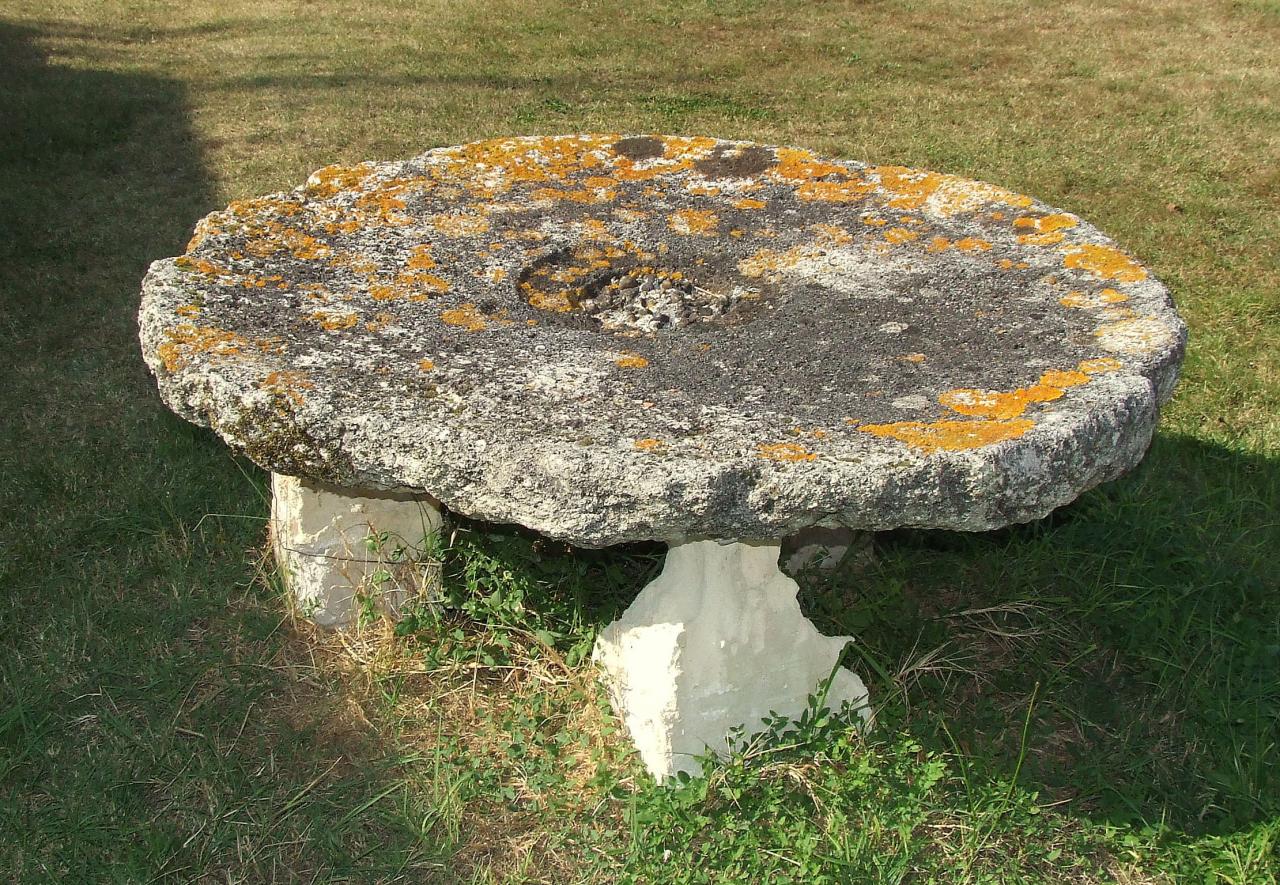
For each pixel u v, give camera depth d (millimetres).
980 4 9508
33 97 6863
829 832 2338
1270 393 4090
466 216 3129
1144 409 2207
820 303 2730
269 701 2707
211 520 3289
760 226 3172
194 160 6113
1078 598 3045
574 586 2912
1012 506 2037
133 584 3051
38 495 3398
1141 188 5930
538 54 8031
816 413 2176
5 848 2328
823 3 9477
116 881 2244
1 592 3014
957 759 2541
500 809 2455
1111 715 2717
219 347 2297
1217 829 2402
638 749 2527
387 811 2436
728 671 2482
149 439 3670
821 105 7156
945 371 2352
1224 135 6684
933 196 3246
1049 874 2344
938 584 3156
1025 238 2965
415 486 2096
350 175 3266
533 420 2123
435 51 8031
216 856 2330
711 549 2414
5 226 5270
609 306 2828
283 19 8836
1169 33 8750
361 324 2510
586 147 3549
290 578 2926
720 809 2414
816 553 3125
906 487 1980
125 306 4598
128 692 2695
